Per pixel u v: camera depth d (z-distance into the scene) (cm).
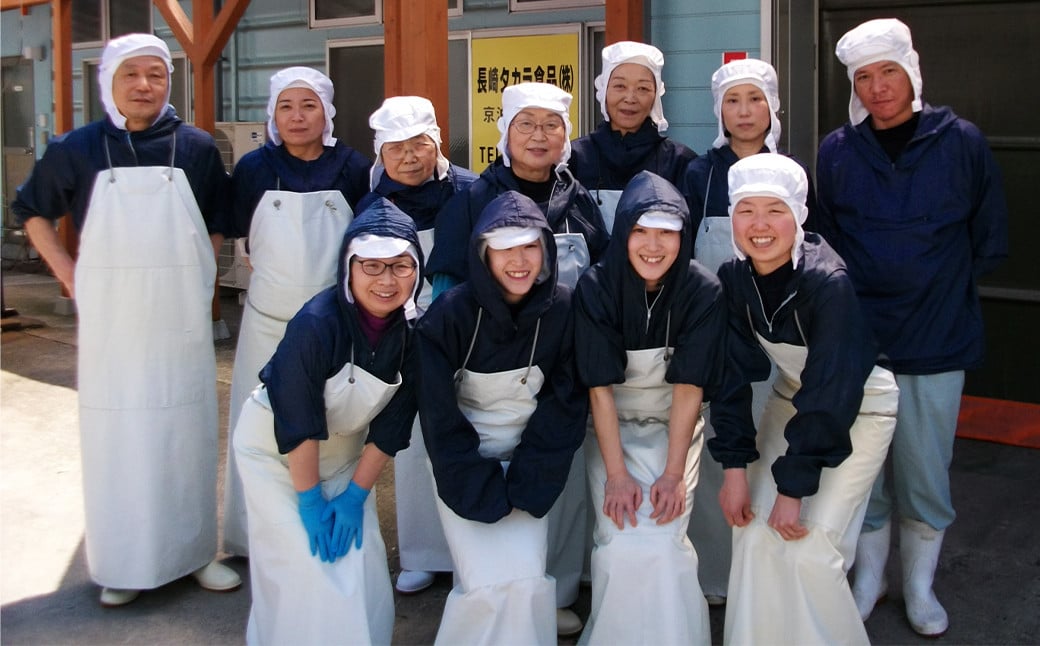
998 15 446
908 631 307
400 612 327
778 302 263
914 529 311
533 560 266
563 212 302
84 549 379
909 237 300
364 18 734
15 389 598
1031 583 334
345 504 273
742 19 458
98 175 316
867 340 261
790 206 253
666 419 289
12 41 1029
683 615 263
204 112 660
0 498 430
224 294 862
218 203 344
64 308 807
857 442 265
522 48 634
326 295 273
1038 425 452
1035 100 443
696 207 319
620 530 268
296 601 266
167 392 323
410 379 273
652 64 321
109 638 312
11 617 325
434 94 408
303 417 262
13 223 1040
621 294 267
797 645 265
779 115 458
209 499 340
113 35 932
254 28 802
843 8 462
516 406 279
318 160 341
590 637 272
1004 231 307
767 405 292
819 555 261
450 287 304
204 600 336
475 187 307
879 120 307
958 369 301
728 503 270
